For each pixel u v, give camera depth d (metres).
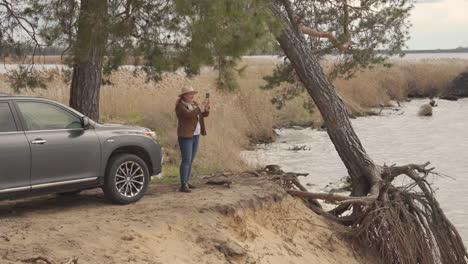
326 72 20.20
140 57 9.80
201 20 8.20
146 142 9.28
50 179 7.98
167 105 20.12
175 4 8.30
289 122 30.11
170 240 7.57
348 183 16.73
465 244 12.44
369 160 12.73
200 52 8.59
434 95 49.34
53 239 6.74
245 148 22.45
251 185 10.88
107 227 7.41
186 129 9.95
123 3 9.23
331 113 12.72
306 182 16.95
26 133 7.78
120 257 6.64
